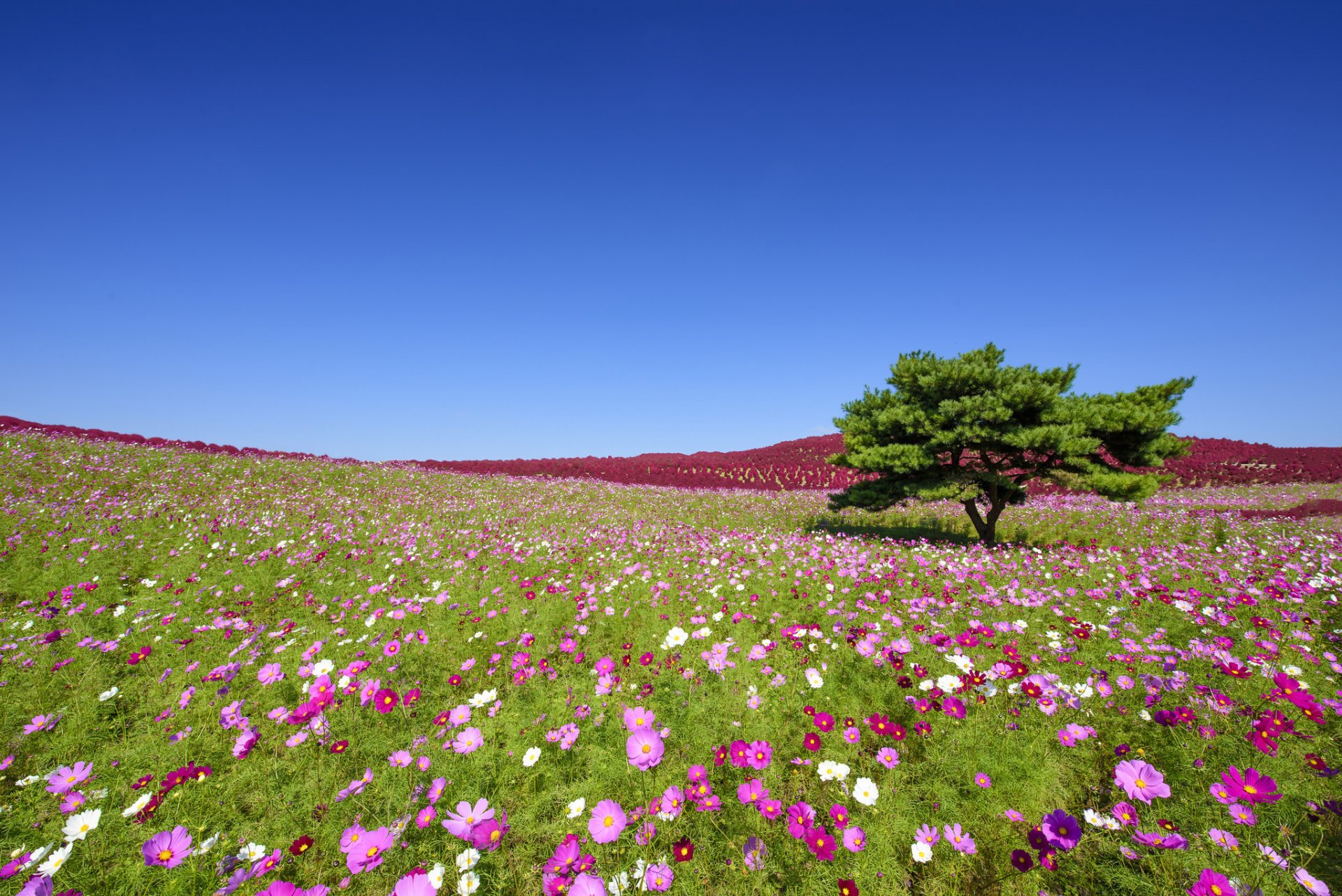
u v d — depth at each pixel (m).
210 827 2.70
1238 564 7.23
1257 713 3.07
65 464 13.34
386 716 3.55
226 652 4.64
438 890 2.15
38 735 3.51
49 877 2.04
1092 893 2.32
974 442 10.18
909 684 3.53
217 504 11.29
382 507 13.14
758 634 5.06
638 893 2.15
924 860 2.37
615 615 5.52
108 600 6.04
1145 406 9.73
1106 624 4.91
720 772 3.01
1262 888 2.05
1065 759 3.04
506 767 3.04
